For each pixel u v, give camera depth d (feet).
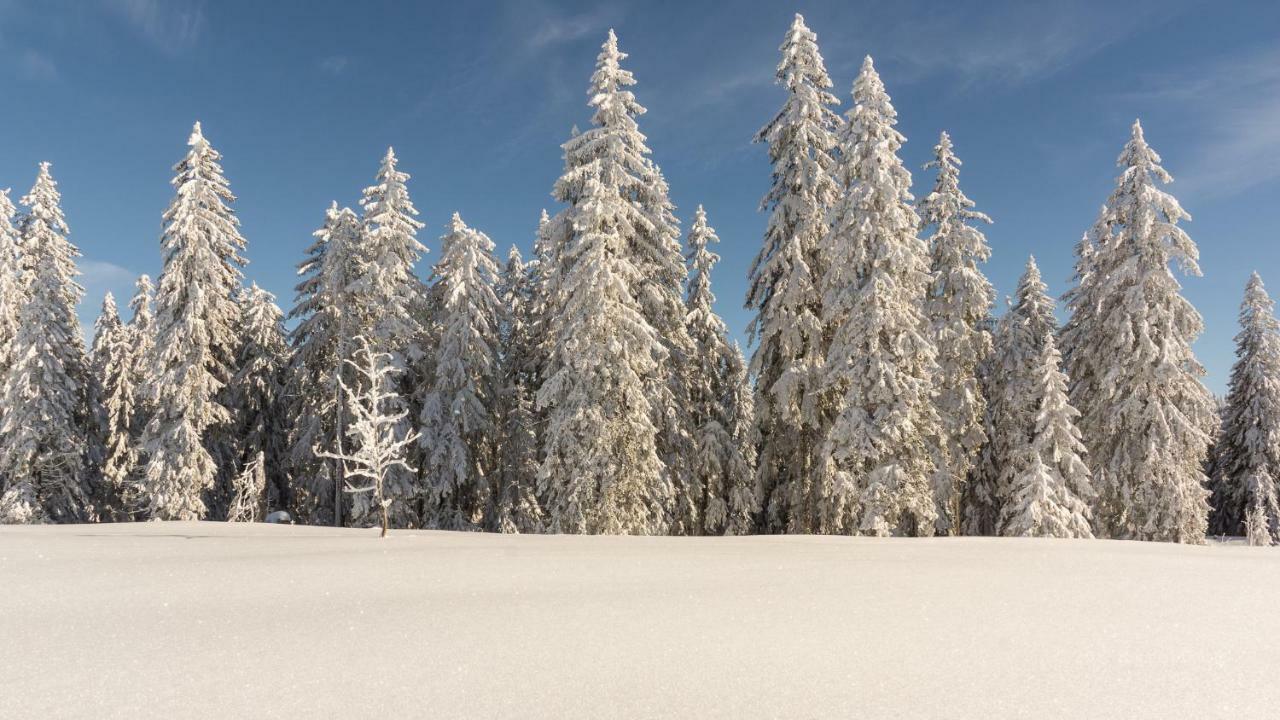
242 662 13.42
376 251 83.41
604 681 12.46
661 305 69.31
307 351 92.22
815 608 18.26
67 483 87.10
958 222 78.59
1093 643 15.03
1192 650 14.56
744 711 11.08
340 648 14.38
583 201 63.87
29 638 15.06
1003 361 81.66
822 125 68.33
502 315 88.94
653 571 24.18
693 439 76.33
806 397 61.77
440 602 18.81
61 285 91.35
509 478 86.17
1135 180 71.15
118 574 23.21
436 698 11.55
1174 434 67.46
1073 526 61.67
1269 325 104.06
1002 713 11.05
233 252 87.76
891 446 54.29
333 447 89.71
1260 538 67.77
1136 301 69.15
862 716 10.90
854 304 58.29
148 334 81.92
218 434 88.84
